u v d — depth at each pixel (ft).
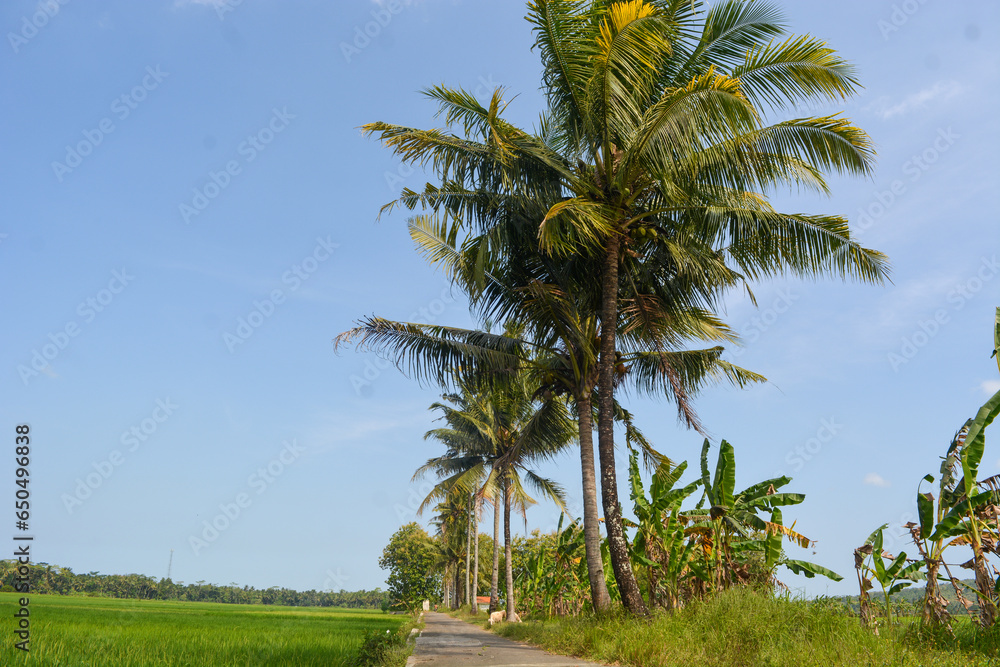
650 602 48.19
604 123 41.45
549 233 39.47
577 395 49.34
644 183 45.34
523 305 50.93
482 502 78.48
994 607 26.73
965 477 28.17
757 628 28.25
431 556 197.88
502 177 45.57
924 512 29.94
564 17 41.32
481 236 47.62
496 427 98.22
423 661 33.86
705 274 46.24
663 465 57.67
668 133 37.58
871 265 41.78
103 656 26.68
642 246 48.08
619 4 37.88
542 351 53.67
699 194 43.14
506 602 93.66
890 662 22.41
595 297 49.42
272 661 28.17
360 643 38.65
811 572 40.60
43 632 36.83
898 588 30.91
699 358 52.11
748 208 42.57
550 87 43.96
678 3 42.68
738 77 39.73
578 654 36.65
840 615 29.30
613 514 42.86
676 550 43.57
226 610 131.03
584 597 69.67
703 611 33.19
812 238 42.39
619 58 38.04
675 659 28.09
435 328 52.29
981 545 27.73
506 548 96.43
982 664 22.67
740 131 38.17
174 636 41.04
